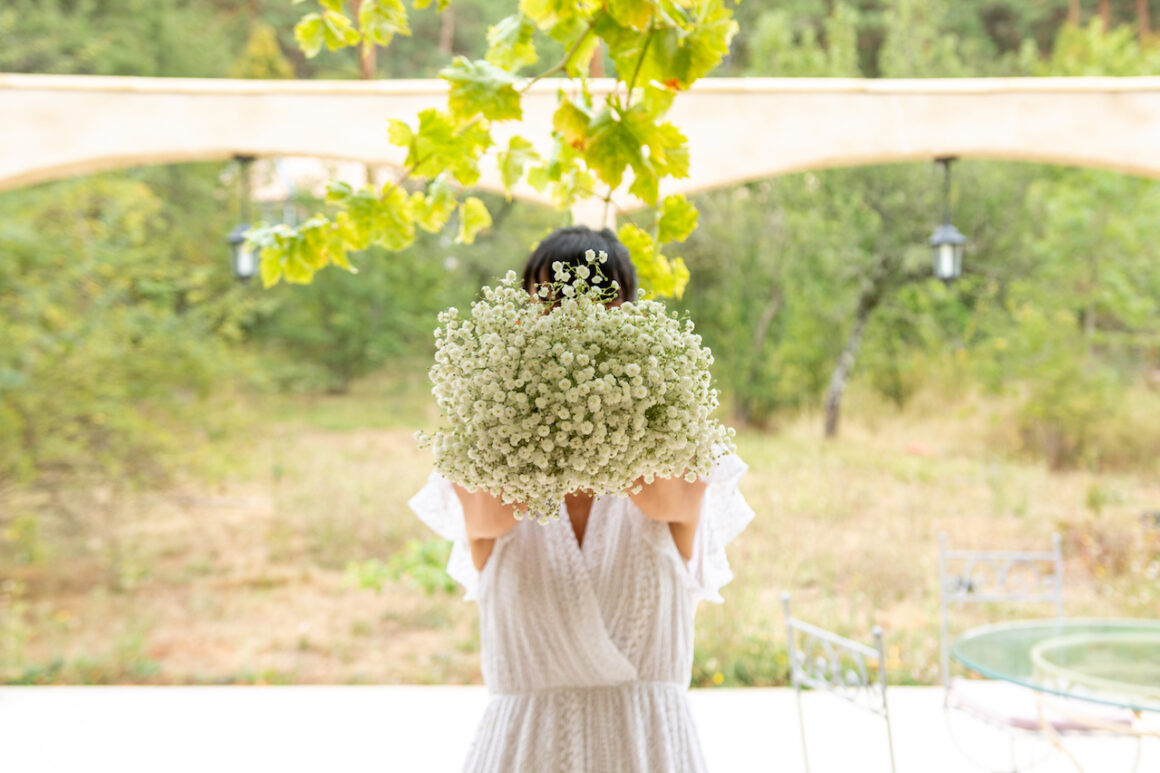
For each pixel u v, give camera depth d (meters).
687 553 1.62
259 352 14.16
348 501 8.95
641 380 1.33
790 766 4.01
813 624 5.93
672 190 4.15
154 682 5.51
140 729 4.51
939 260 4.79
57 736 4.41
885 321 11.36
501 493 1.42
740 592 6.06
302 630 6.49
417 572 6.64
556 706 1.58
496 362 1.34
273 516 9.11
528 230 13.50
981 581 6.32
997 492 8.38
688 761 1.59
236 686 5.25
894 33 11.59
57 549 7.34
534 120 4.02
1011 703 3.53
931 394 11.09
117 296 7.57
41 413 6.91
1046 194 10.30
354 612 6.84
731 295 11.34
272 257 2.09
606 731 1.57
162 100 4.17
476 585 1.69
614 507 1.60
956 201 10.69
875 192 10.78
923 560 7.07
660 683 1.61
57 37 12.46
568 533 1.60
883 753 4.14
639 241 2.19
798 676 3.25
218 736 4.41
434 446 1.38
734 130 4.12
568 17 1.72
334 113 4.18
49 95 4.14
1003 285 10.84
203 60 14.48
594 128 1.69
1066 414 9.56
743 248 11.34
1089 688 2.90
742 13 13.72
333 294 14.41
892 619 6.14
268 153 4.20
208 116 4.18
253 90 4.17
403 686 5.21
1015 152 4.03
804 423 11.32
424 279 14.11
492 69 1.79
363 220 2.11
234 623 6.63
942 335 11.09
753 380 11.46
